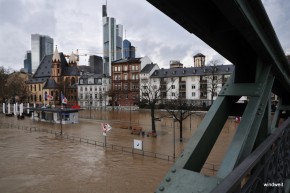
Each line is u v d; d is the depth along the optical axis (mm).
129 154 25109
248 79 4387
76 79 103875
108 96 86750
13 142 31922
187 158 3057
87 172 19703
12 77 107812
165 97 75125
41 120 57250
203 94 70688
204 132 3449
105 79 91562
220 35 3805
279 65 5168
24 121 56719
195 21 3123
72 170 20266
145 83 76062
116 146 28891
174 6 2689
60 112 46781
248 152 3322
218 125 3820
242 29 3395
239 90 4160
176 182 2732
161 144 29656
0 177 18703
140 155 24672
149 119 55562
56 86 98875
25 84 108000
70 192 15898
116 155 24812
